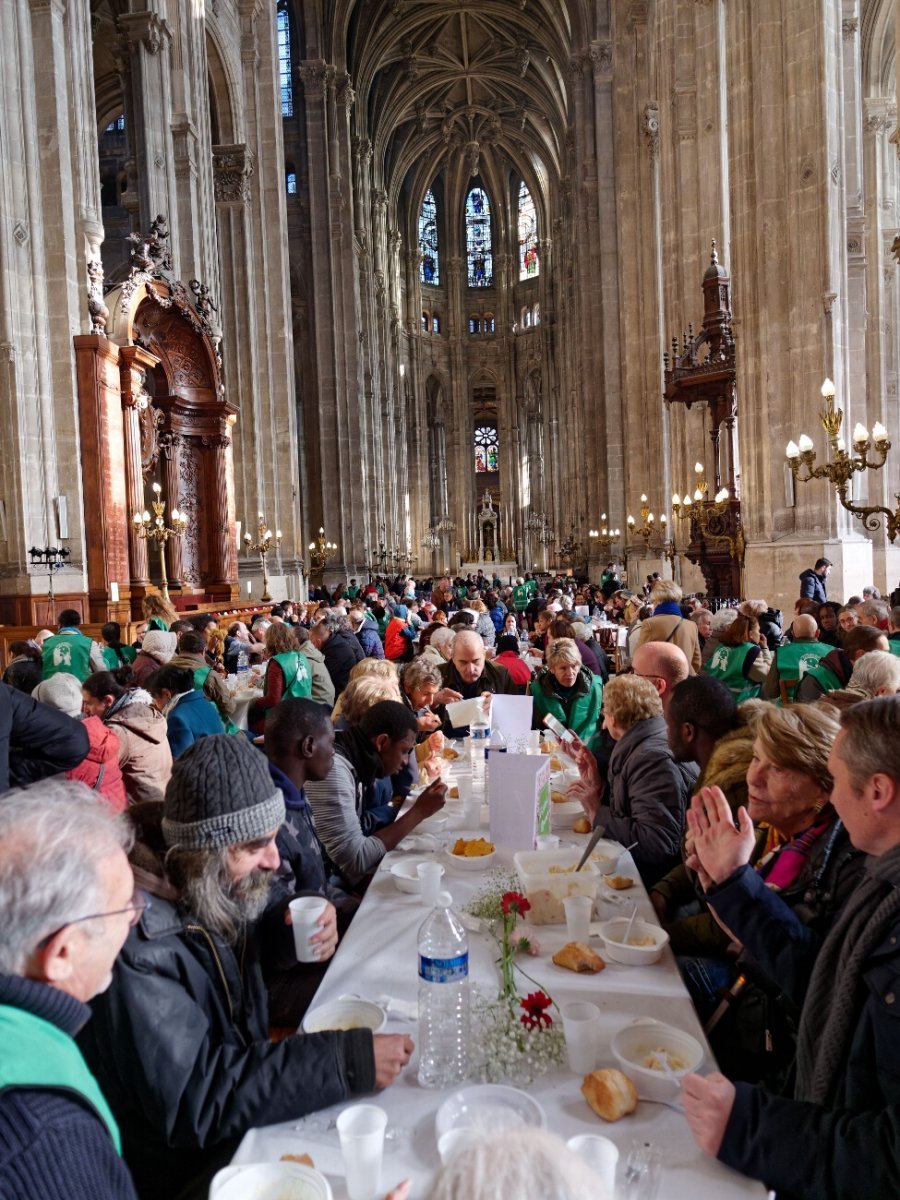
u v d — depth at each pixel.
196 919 2.34
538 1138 0.94
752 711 3.76
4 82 14.35
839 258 13.04
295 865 3.54
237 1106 2.11
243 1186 1.82
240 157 28.08
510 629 13.99
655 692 4.33
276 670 8.00
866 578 13.03
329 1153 2.02
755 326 14.10
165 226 21.03
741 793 3.39
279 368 29.53
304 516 41.97
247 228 28.39
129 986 2.08
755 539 14.20
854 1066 1.99
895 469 23.72
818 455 13.05
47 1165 1.24
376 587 32.12
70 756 3.93
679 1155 1.98
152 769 5.30
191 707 6.05
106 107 33.78
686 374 15.91
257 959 2.59
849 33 16.48
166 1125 2.10
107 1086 2.15
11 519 14.34
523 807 3.86
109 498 15.57
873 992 1.97
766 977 2.82
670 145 20.75
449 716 6.49
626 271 28.34
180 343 21.45
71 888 1.50
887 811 2.05
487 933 3.05
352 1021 2.50
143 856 2.43
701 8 19.05
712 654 7.77
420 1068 2.26
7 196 14.32
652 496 26.23
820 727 2.75
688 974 3.33
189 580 22.53
